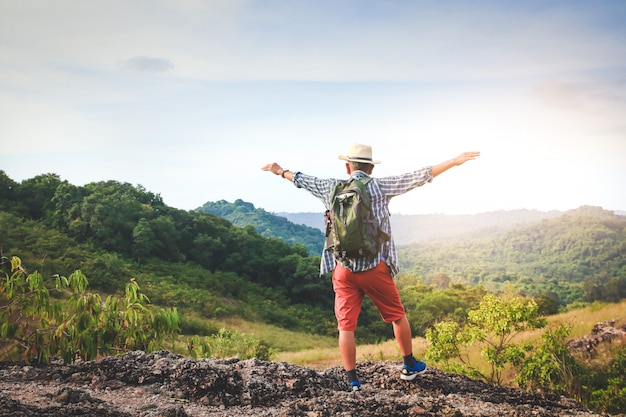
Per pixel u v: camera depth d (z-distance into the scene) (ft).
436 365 33.63
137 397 12.50
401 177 12.94
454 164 12.80
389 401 12.34
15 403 10.35
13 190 327.06
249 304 244.83
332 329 217.36
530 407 13.28
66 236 272.10
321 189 13.56
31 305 16.65
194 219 332.80
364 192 12.73
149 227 288.92
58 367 14.61
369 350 74.69
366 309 225.56
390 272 13.21
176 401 12.36
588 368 41.42
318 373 14.60
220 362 15.05
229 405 12.40
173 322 19.13
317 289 289.94
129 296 18.92
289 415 11.16
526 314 28.99
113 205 293.64
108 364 14.29
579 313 74.74
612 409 29.12
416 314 244.22
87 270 222.28
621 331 48.73
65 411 10.14
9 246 230.07
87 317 16.90
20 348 16.11
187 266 287.48
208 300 217.36
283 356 86.02
